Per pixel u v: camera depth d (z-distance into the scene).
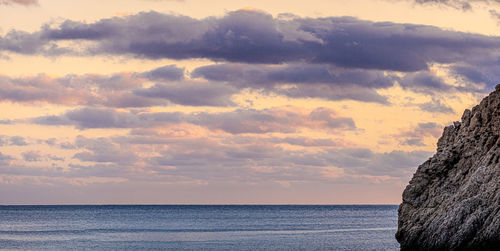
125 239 128.88
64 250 108.25
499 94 86.56
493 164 79.19
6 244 118.62
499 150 80.50
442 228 75.88
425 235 80.25
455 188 85.69
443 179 88.31
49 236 137.75
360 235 136.88
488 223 71.00
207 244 116.50
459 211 74.81
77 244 118.50
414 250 81.44
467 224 72.56
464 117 94.19
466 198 78.19
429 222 81.62
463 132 91.50
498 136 83.94
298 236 134.75
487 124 87.00
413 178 92.12
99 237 134.50
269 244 115.31
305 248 107.19
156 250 107.31
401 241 87.19
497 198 72.50
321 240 123.31
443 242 75.12
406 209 89.88
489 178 77.69
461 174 86.31
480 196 74.81
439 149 95.62
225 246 112.50
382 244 113.31
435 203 85.31
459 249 72.75
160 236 136.88
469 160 86.56
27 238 132.25
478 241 70.94
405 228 86.75
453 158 88.62
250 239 127.31
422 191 89.44
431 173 89.56
